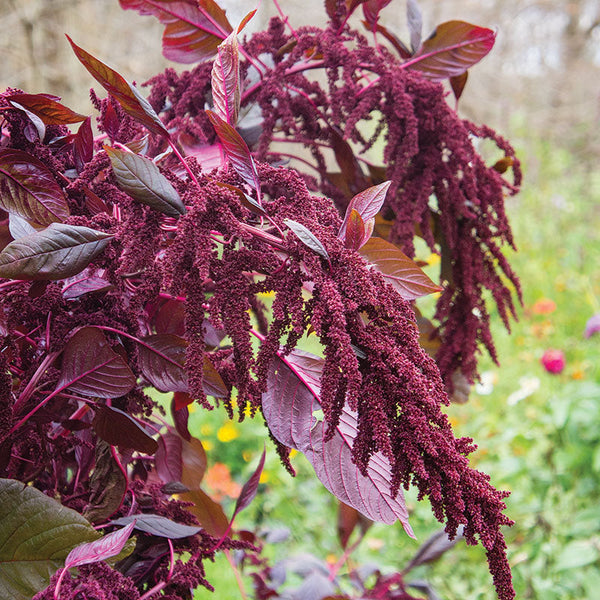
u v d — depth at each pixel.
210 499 0.81
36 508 0.54
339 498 0.63
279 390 0.67
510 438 2.30
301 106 0.93
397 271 0.64
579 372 2.56
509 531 2.06
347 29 0.92
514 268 4.07
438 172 0.92
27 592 0.53
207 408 0.54
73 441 0.65
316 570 1.20
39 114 0.65
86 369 0.60
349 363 0.49
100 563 0.52
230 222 0.53
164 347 0.64
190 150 0.82
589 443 2.02
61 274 0.53
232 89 0.62
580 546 1.73
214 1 0.84
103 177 0.73
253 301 0.84
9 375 0.60
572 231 4.51
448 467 0.49
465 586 1.82
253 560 1.23
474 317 0.97
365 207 0.60
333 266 0.53
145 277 0.58
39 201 0.63
